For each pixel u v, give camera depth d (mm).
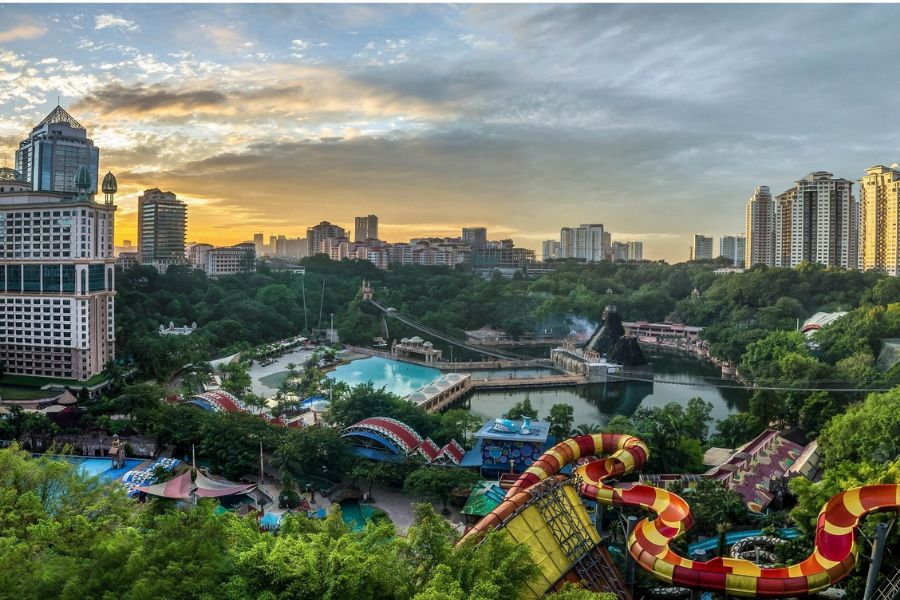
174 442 188000
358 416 196000
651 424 177875
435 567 70688
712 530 132375
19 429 190125
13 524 91438
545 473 102625
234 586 65312
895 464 115312
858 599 96000
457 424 196750
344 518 146250
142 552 68312
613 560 103375
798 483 117500
